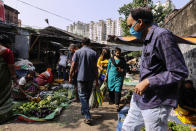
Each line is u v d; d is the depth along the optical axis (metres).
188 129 2.94
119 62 4.36
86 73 3.43
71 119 3.74
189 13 6.27
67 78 10.19
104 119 3.80
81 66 3.42
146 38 1.35
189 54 5.92
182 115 3.75
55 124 3.43
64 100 5.07
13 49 7.93
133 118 1.59
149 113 1.33
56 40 11.77
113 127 3.37
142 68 1.43
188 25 6.36
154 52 1.29
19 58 8.06
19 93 4.92
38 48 10.59
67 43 12.96
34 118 3.58
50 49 13.51
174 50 1.18
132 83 9.52
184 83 4.04
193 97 3.87
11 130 3.04
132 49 8.00
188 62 6.02
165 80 1.17
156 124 1.31
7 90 1.86
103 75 5.29
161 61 1.29
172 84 1.20
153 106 1.31
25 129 3.12
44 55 12.16
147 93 1.35
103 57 5.41
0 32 6.87
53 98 5.08
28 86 5.08
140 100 1.44
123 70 4.36
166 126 1.35
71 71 3.67
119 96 4.34
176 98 1.29
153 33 1.32
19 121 3.49
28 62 7.74
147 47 1.35
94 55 3.59
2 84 1.79
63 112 4.21
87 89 3.52
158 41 1.25
